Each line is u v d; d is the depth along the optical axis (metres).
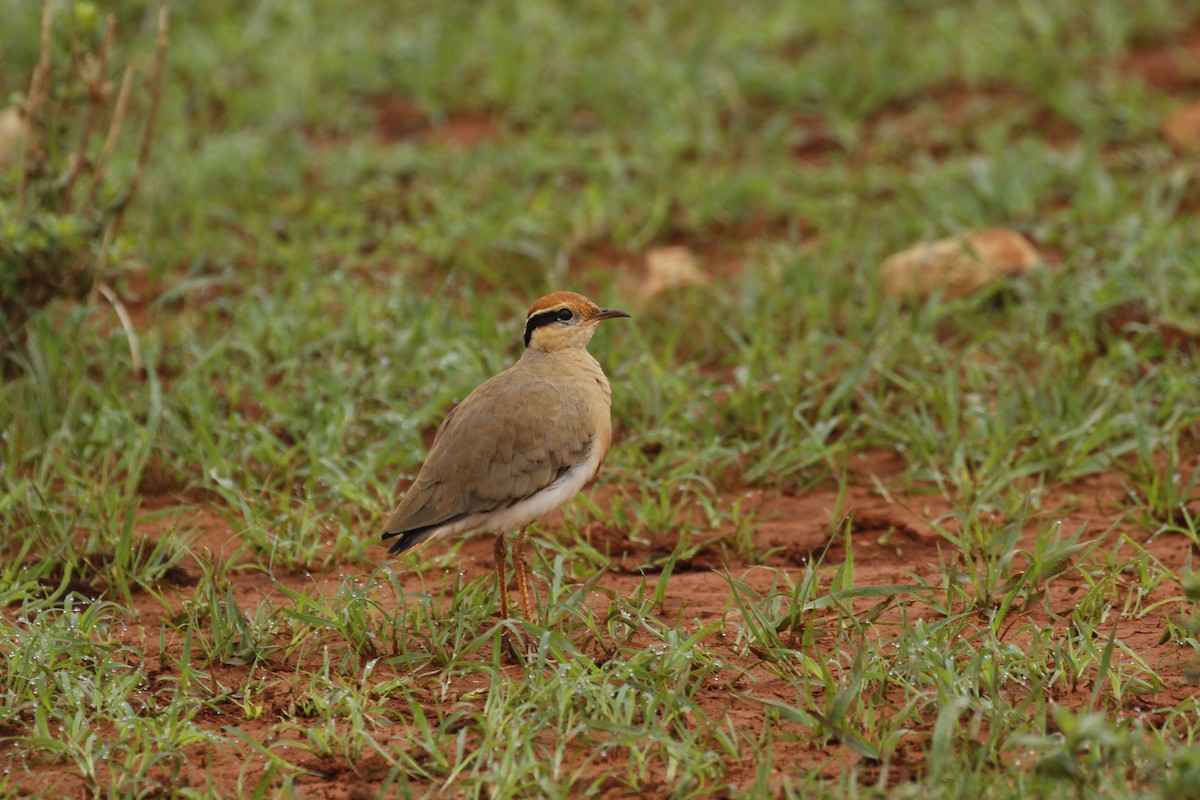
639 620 12.26
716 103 25.75
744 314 19.09
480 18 28.44
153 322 19.06
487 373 17.70
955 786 9.75
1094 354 18.00
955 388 16.59
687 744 10.51
